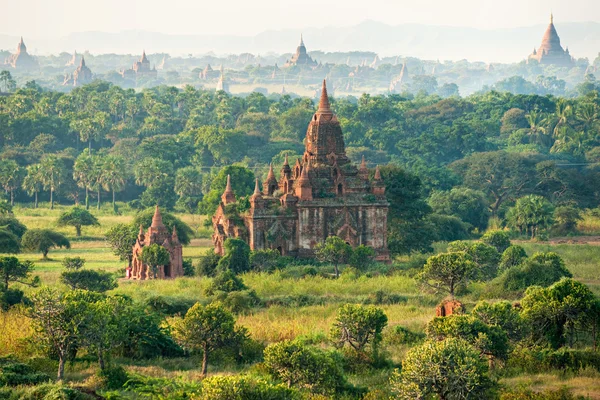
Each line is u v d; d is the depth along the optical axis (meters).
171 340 173.50
